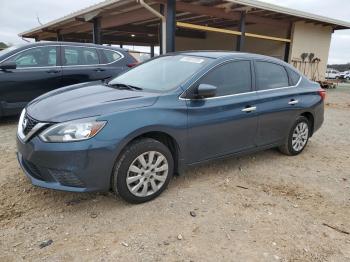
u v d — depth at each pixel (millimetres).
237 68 4148
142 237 2785
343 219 3242
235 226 3010
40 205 3252
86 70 7016
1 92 6152
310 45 16203
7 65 6129
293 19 14258
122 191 3186
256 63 4410
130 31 17422
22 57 6371
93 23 13031
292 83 4938
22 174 3943
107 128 2992
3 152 4754
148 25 17391
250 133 4254
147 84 3908
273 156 5086
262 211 3307
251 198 3586
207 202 3443
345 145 6000
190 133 3586
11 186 3625
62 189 2975
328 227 3078
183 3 10266
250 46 17375
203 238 2807
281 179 4176
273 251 2676
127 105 3217
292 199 3617
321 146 5867
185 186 3814
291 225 3074
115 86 4016
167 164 3473
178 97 3518
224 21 15727
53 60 6691
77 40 20953
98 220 3023
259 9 11531
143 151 3240
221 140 3924
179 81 3693
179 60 4172
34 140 2988
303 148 5285
